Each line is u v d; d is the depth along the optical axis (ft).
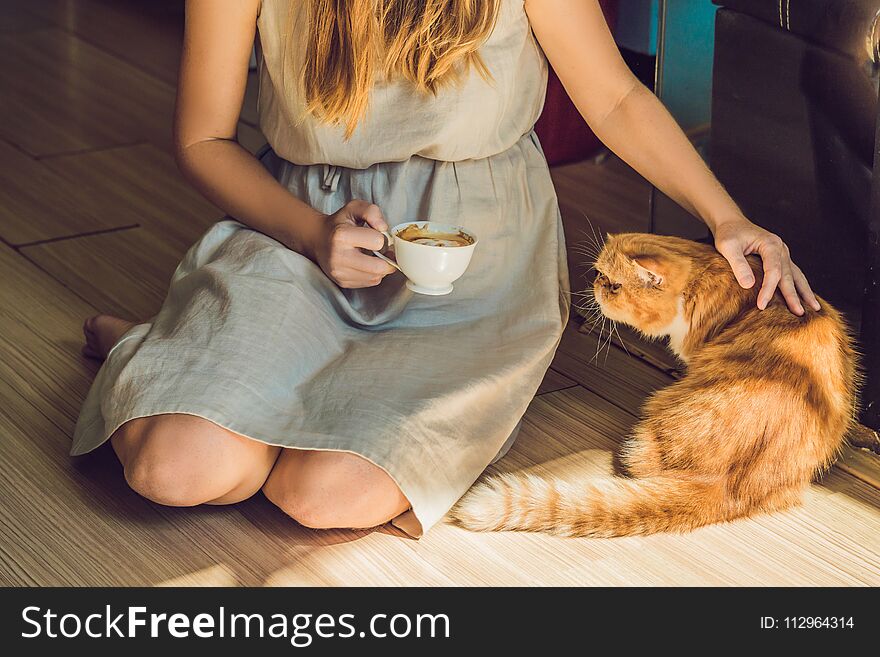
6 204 8.46
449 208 5.31
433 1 4.81
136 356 4.82
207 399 4.66
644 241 5.69
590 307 6.90
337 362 5.01
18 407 5.78
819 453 5.09
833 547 4.83
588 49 5.31
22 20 13.05
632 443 5.30
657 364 6.42
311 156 5.28
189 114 5.33
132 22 13.14
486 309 5.42
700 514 4.94
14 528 4.86
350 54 4.86
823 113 5.62
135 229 8.13
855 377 5.39
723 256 5.37
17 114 10.28
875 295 5.32
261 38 5.16
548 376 6.29
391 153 5.18
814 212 5.84
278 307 4.91
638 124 5.35
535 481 4.96
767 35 5.78
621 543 4.86
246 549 4.77
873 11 5.24
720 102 6.15
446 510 4.80
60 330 6.63
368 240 4.83
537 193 5.57
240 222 5.45
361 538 4.86
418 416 4.75
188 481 4.67
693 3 6.21
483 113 5.16
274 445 4.66
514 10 5.11
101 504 5.04
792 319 5.09
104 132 9.95
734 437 5.02
